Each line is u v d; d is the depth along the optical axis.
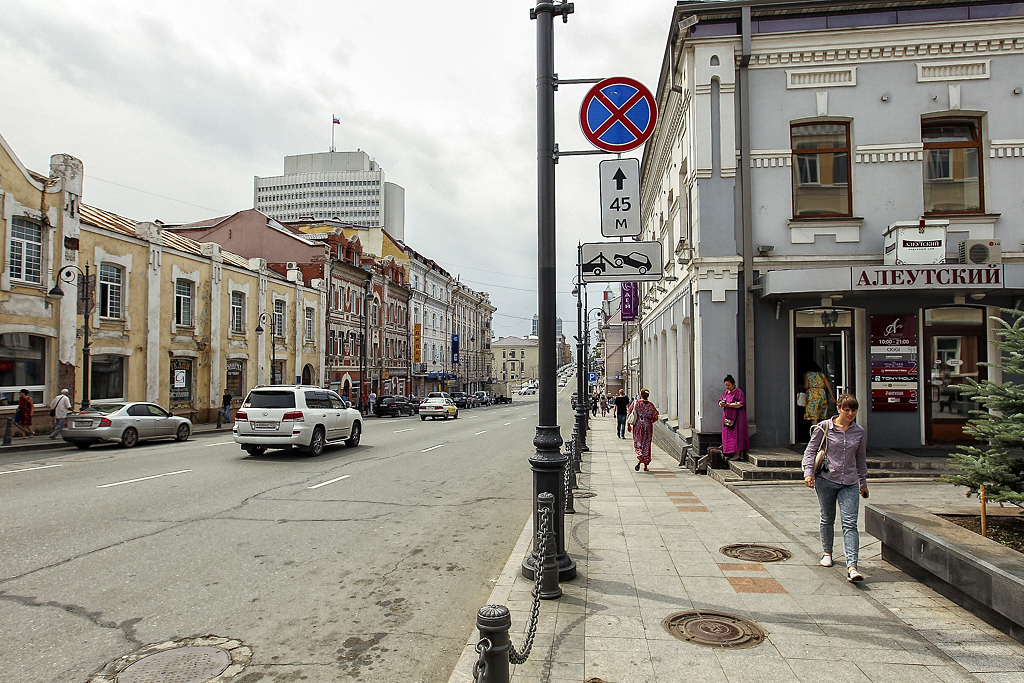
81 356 22.61
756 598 5.21
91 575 5.93
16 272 20.45
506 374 139.50
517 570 6.05
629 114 6.23
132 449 18.17
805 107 12.62
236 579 5.94
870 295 11.80
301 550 6.95
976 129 12.63
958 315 12.21
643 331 26.95
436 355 69.88
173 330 27.36
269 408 15.55
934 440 12.15
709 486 10.86
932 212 12.52
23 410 19.75
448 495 10.45
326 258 41.81
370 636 4.72
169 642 4.53
